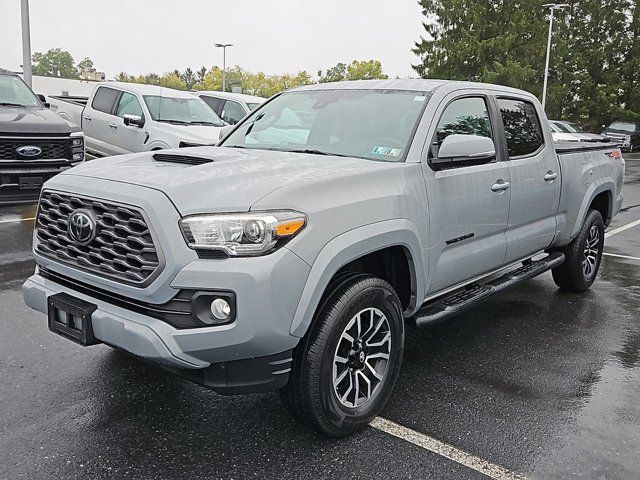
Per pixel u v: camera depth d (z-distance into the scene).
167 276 2.75
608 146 6.46
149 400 3.62
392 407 3.66
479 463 3.08
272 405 3.62
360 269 3.57
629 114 44.41
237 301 2.71
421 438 3.30
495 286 4.61
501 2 46.53
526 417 3.58
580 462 3.12
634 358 4.56
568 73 44.69
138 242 2.82
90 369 3.99
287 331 2.84
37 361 4.08
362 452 3.15
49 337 4.49
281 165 3.35
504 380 4.09
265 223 2.77
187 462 3.01
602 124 46.12
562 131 23.16
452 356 4.49
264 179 3.06
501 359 4.46
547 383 4.06
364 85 4.46
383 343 3.45
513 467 3.06
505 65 44.47
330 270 2.97
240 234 2.76
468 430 3.41
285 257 2.81
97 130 11.87
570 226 5.64
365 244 3.15
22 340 4.41
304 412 3.12
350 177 3.26
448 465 3.06
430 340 4.82
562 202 5.41
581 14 47.38
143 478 2.87
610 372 4.28
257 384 2.92
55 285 3.30
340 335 3.12
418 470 3.01
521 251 4.88
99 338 2.98
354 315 3.18
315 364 3.03
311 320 2.94
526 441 3.31
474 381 4.06
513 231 4.74
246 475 2.93
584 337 4.97
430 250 3.74
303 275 2.86
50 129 8.24
